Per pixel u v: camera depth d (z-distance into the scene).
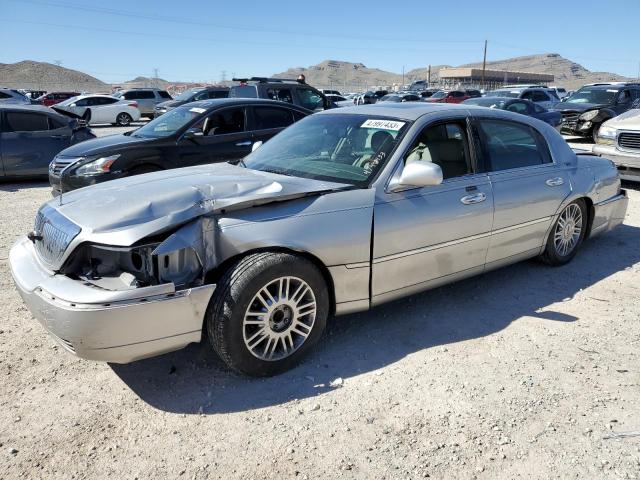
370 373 3.36
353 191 3.50
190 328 2.97
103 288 2.87
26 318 4.11
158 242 2.94
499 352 3.62
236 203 3.12
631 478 2.49
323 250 3.32
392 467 2.55
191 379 3.29
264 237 3.13
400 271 3.72
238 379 3.29
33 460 2.60
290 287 3.27
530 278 4.98
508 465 2.57
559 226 5.06
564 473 2.52
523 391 3.16
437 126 4.04
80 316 2.74
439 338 3.82
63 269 3.02
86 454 2.64
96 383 3.26
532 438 2.75
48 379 3.29
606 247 5.98
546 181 4.71
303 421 2.89
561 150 5.05
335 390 3.17
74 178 7.12
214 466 2.56
